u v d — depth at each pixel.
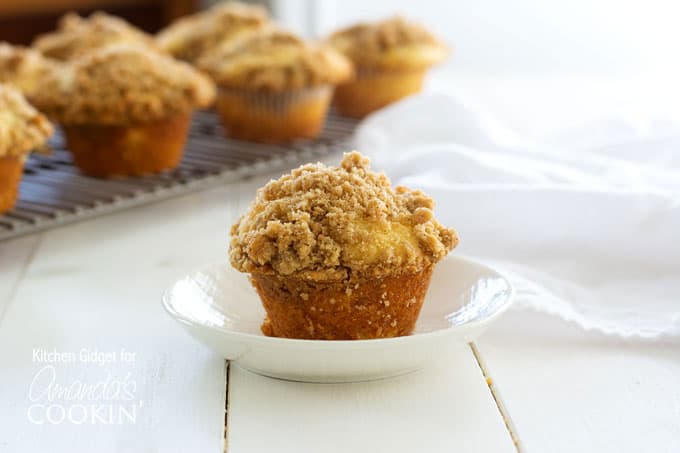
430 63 1.15
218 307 0.77
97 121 0.95
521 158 0.95
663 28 1.43
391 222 0.74
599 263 0.84
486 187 0.85
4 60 1.02
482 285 0.77
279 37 1.07
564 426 0.71
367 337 0.74
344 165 0.76
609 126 1.01
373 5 1.46
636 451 0.69
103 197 0.92
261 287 0.74
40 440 0.70
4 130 0.87
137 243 0.89
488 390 0.73
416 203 0.75
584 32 1.45
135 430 0.70
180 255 0.87
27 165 1.00
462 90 1.28
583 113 1.15
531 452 0.69
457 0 1.46
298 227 0.73
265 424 0.71
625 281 0.83
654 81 1.29
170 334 0.77
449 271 0.78
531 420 0.71
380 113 1.05
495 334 0.77
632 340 0.77
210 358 0.75
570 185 0.86
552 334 0.77
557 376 0.74
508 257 0.85
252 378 0.74
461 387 0.73
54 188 0.95
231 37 1.14
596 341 0.77
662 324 0.78
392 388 0.73
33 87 1.02
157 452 0.69
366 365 0.72
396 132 1.03
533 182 0.88
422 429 0.70
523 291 0.79
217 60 1.07
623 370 0.75
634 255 0.83
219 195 0.97
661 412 0.72
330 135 1.10
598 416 0.71
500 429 0.70
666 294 0.81
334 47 1.14
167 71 0.99
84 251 0.88
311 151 1.03
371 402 0.72
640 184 0.89
